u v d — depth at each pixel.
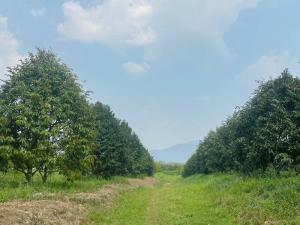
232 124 38.47
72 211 21.80
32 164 31.34
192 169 92.50
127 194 37.91
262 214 20.22
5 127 30.42
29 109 30.55
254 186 28.88
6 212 17.88
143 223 22.61
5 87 32.16
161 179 103.19
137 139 82.38
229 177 42.44
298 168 30.08
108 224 21.72
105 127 49.84
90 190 32.69
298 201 20.77
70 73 34.19
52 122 31.48
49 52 34.19
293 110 31.64
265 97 33.03
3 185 29.17
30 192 25.67
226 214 23.39
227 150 49.78
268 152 32.03
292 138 31.06
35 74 32.75
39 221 18.08
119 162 50.81
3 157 30.20
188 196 36.62
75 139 32.34
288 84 32.31
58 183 34.00
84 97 34.84
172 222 22.59
